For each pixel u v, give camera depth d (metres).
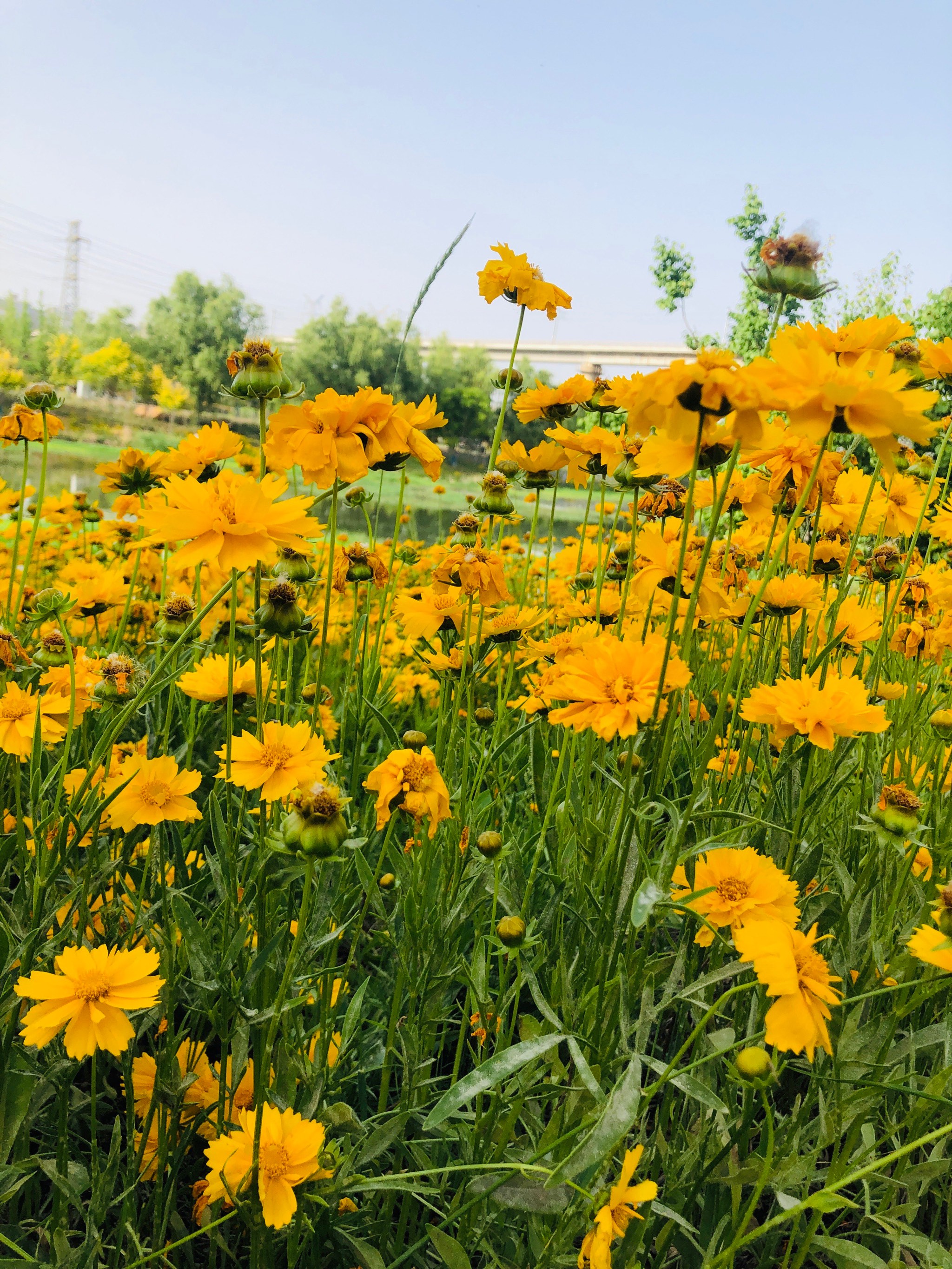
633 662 1.04
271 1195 0.93
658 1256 1.05
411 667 3.12
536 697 1.70
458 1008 1.53
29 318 49.88
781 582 1.55
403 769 1.18
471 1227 1.07
